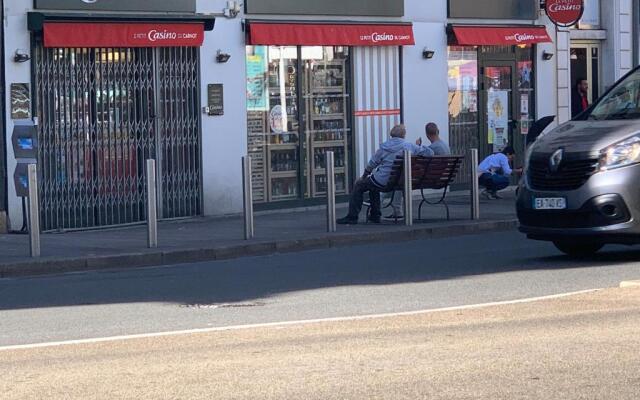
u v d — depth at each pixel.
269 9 26.09
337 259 18.75
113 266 18.58
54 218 23.17
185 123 25.09
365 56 28.06
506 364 9.98
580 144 15.91
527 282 15.10
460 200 28.19
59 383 9.73
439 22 29.33
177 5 24.66
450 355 10.41
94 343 11.65
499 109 30.92
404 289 14.97
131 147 24.31
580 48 33.19
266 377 9.73
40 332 12.52
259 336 11.70
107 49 23.89
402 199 24.27
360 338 11.39
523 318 12.20
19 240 21.25
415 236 21.77
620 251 18.14
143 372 10.07
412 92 28.95
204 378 9.76
